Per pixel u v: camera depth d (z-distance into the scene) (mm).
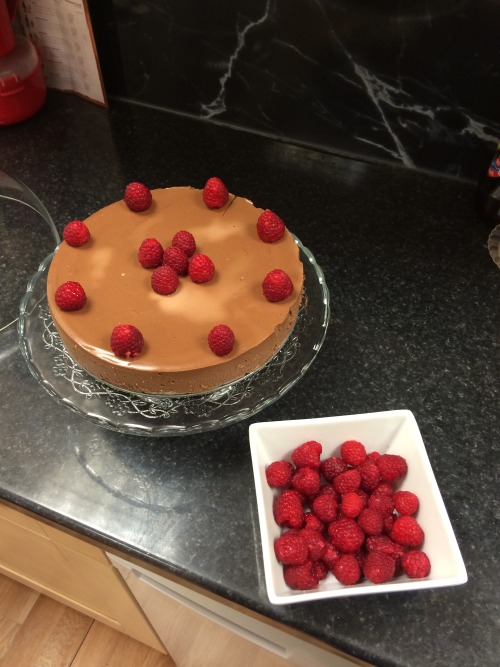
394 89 638
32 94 722
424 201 672
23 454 499
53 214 662
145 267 536
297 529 438
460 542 457
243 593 436
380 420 469
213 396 513
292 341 546
